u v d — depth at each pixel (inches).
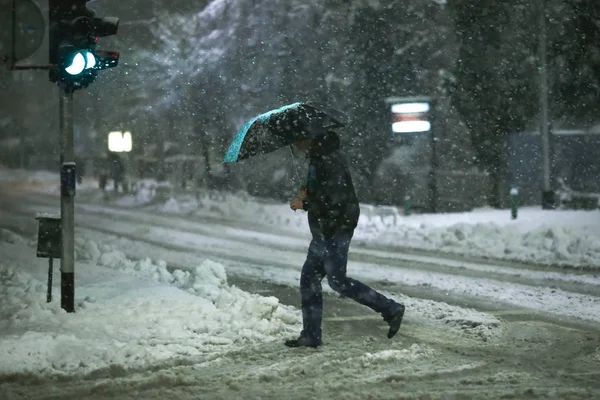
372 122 1752.0
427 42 1728.6
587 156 1668.3
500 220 1355.8
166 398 383.9
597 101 1676.9
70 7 515.5
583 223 1240.8
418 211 1627.7
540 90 1612.9
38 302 563.8
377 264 900.6
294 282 769.6
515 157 1718.8
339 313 607.5
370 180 1759.4
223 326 524.1
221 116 1923.0
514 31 1696.6
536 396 389.4
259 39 1833.2
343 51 1766.7
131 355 453.4
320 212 470.3
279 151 1919.3
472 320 571.8
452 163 1736.0
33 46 513.0
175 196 1784.0
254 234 1201.4
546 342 513.0
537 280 783.1
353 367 444.8
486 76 1721.2
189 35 1898.4
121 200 1768.0
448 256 968.3
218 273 679.7
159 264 769.6
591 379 423.8
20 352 437.4
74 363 435.2
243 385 407.5
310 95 1795.0
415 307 632.4
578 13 1641.2
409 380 420.5
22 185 2197.3
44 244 557.3
